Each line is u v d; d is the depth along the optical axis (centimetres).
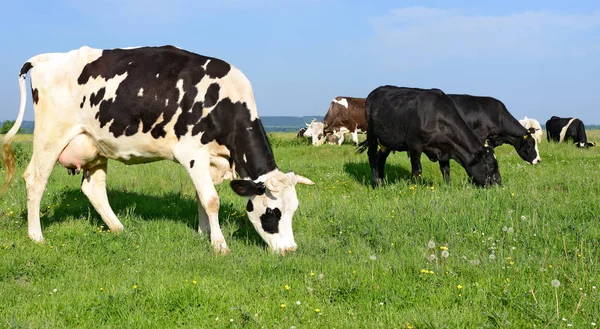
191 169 673
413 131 1085
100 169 763
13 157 741
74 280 545
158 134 678
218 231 672
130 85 677
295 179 644
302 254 619
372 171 1218
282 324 427
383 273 529
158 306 458
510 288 477
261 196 639
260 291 501
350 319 439
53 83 708
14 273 561
